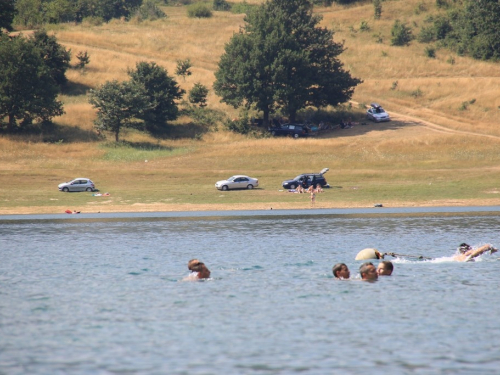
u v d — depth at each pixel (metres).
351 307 77.50
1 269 104.31
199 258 114.00
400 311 75.31
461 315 73.19
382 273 96.31
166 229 162.75
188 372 55.81
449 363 57.66
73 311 76.88
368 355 60.00
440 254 117.00
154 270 102.88
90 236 149.00
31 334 67.56
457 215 191.50
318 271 100.50
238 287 89.25
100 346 63.38
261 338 65.56
